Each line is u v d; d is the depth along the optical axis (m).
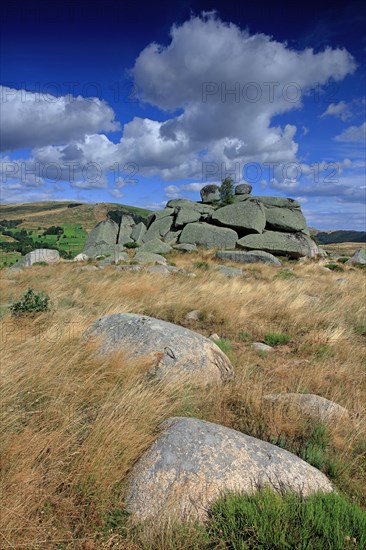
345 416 4.33
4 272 18.98
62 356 5.03
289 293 12.01
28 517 2.54
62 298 10.50
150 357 5.07
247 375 5.41
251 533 2.45
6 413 3.50
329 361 6.57
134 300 10.37
